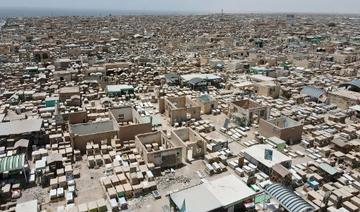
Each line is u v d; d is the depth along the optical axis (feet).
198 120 211.20
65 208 117.39
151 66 368.89
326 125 203.92
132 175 133.08
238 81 310.04
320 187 135.13
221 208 108.37
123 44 556.51
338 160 157.17
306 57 428.97
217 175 144.36
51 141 170.09
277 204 118.83
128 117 203.82
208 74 323.78
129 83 296.30
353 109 223.10
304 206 105.70
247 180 134.62
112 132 169.89
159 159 147.43
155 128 195.11
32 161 153.48
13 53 442.09
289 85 294.87
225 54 451.12
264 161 146.00
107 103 237.66
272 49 527.81
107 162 152.15
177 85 299.58
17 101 241.76
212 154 156.87
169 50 505.66
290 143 177.68
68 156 155.94
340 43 570.87
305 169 147.64
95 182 137.80
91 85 286.25
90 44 540.11
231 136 186.39
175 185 136.26
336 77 336.49
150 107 238.07
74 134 163.63
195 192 115.03
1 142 165.48
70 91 248.11
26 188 132.67
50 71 333.42
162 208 120.47
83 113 195.42
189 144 156.66
